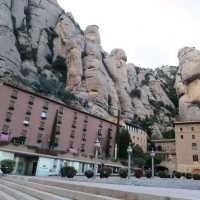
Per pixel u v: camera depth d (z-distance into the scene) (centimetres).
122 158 6988
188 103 10381
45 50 9550
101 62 10775
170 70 17038
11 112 4641
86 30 11500
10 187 1334
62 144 5462
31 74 7906
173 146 9125
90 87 9400
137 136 9044
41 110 5203
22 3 9556
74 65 9319
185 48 11812
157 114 12988
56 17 10894
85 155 5212
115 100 10575
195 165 6638
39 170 4222
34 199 791
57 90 7775
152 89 14388
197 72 10656
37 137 5000
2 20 7688
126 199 525
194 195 562
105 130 6850
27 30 9356
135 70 14950
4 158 3828
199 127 6956
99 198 576
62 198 707
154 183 2075
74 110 5991
